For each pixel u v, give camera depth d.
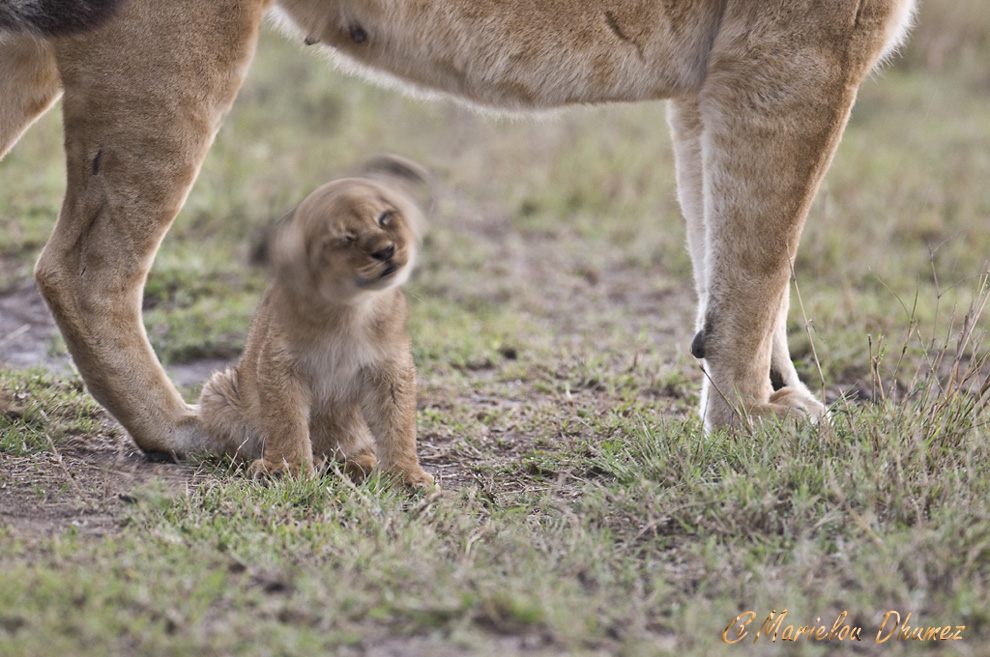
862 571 6.61
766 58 9.09
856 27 9.07
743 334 9.38
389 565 6.73
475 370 12.67
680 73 9.66
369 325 8.38
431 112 23.11
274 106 23.03
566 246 17.78
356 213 7.74
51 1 8.11
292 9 9.29
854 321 13.72
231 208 17.44
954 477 7.71
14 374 10.95
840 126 9.24
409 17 9.07
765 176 9.16
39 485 8.34
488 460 9.68
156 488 7.77
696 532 7.48
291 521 7.57
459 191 20.28
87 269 8.80
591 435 10.27
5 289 14.45
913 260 16.59
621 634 6.14
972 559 6.70
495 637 6.04
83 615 5.88
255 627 5.92
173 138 8.62
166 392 9.23
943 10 29.91
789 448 8.38
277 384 8.48
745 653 5.91
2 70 9.34
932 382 9.12
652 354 13.00
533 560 6.93
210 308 13.93
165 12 8.46
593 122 24.05
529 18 9.15
